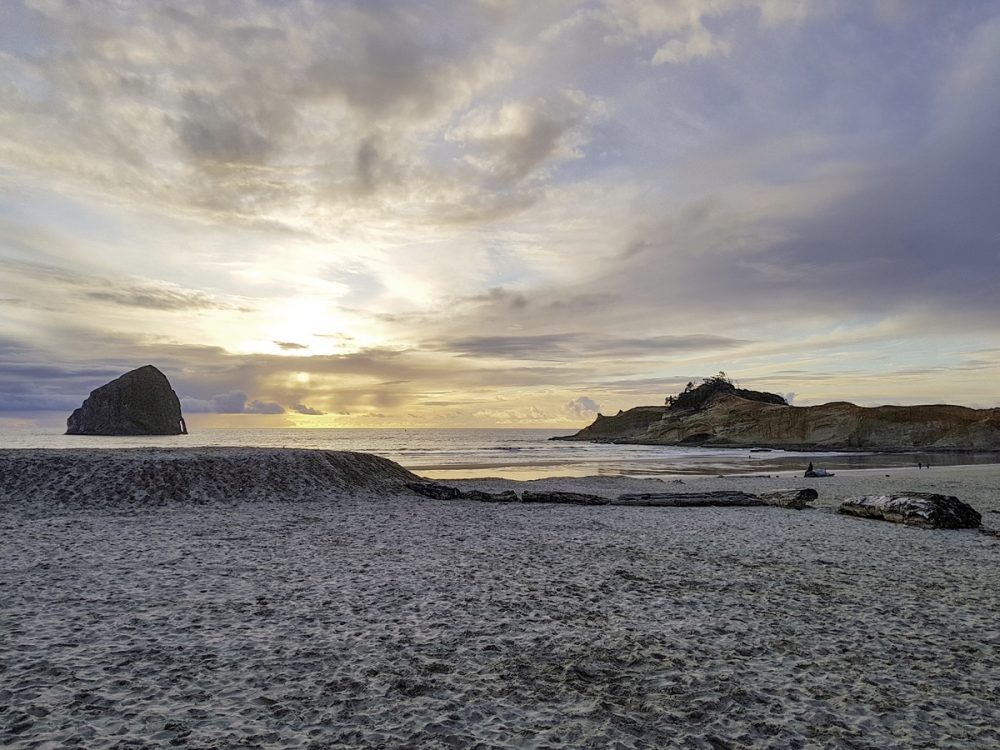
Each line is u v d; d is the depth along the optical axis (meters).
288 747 4.30
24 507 15.52
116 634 6.53
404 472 25.62
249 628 6.87
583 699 5.30
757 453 77.75
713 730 4.79
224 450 22.88
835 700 5.38
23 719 4.52
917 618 7.83
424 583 9.13
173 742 4.30
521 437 151.62
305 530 13.92
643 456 68.50
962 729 4.89
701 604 8.34
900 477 33.66
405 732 4.60
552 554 11.61
